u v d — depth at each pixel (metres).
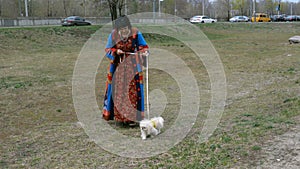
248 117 6.36
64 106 8.12
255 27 38.53
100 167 4.53
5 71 13.21
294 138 4.98
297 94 7.92
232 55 17.80
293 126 5.52
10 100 8.71
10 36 21.84
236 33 34.34
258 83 10.18
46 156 5.02
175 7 54.41
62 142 5.57
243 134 5.29
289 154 4.46
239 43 24.61
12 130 6.36
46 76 12.16
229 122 6.12
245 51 19.62
